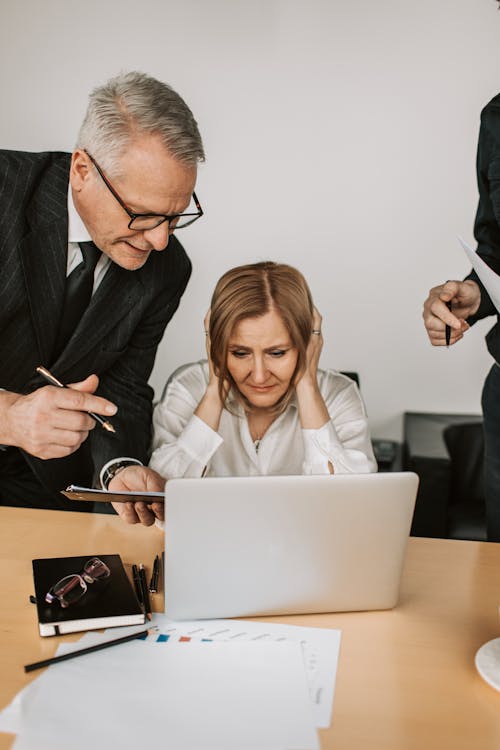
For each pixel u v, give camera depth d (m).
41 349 1.89
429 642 1.21
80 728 0.99
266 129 3.18
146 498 1.32
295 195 3.22
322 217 3.23
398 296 3.27
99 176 1.57
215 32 3.12
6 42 3.21
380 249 3.23
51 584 1.30
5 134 3.29
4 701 1.04
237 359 1.87
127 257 1.71
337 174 3.19
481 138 1.96
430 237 3.20
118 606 1.25
